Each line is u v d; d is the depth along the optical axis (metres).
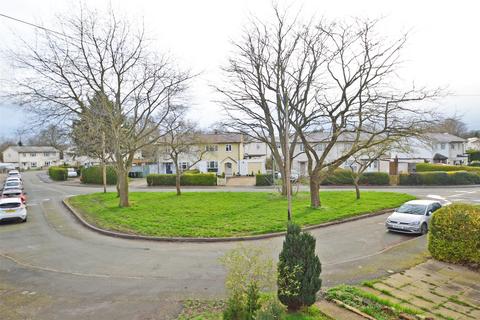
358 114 18.41
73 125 26.53
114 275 9.94
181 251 12.45
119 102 21.84
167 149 41.31
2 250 13.26
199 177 40.81
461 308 7.36
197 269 10.34
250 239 14.04
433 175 37.38
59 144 34.16
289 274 6.61
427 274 9.38
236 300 5.92
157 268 10.52
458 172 37.47
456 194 29.31
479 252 9.62
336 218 17.88
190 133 38.78
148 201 24.30
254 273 6.22
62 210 23.47
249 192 29.73
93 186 42.78
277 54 22.30
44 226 18.09
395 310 7.00
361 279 9.19
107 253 12.38
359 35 18.33
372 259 11.05
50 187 42.28
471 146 79.00
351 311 6.96
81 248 13.23
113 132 22.27
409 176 37.81
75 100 21.23
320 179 20.55
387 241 13.79
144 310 7.50
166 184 41.62
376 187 36.59
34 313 7.46
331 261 11.02
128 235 14.81
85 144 28.97
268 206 21.16
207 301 7.91
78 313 7.42
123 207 21.69
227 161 51.91
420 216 15.21
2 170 82.88
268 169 54.97
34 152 94.94
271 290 7.39
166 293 8.46
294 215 18.16
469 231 9.84
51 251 12.91
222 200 24.12
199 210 19.84
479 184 37.47
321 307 7.18
